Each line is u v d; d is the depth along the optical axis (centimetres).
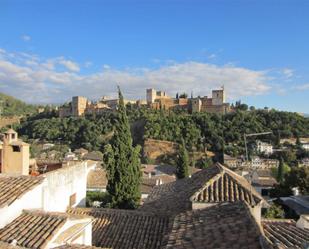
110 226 1652
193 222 1227
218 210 1304
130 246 1484
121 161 2516
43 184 1443
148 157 10312
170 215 1698
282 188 5022
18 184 1359
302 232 1134
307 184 4744
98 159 8269
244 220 1096
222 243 948
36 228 1159
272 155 8956
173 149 10662
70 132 12519
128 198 2498
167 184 2550
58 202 1767
